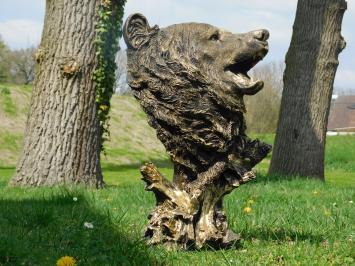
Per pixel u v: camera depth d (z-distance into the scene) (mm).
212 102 4375
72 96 11633
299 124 15844
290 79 16031
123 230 5551
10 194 9391
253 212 7141
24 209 6949
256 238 5359
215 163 4566
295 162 15820
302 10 15906
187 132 4445
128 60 4582
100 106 11906
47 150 11609
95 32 11703
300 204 8500
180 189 4637
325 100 15859
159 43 4457
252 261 4336
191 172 4629
